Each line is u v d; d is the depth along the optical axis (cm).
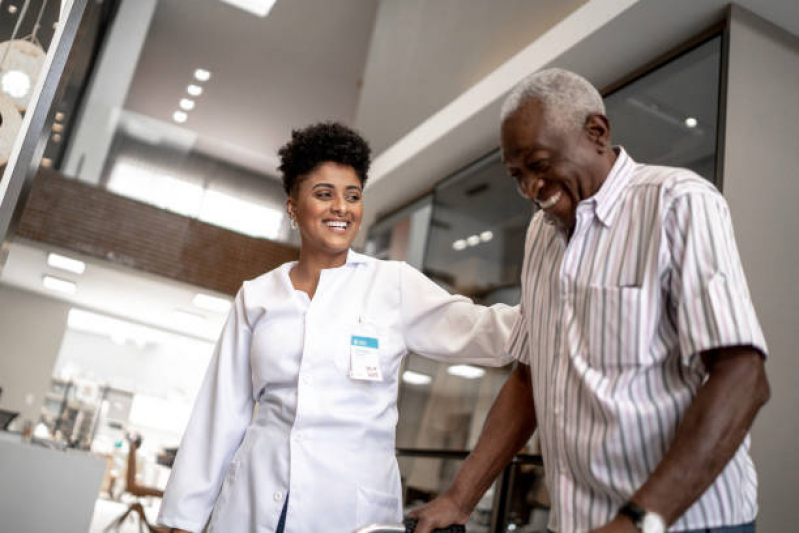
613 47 355
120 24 847
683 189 119
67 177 752
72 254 750
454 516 141
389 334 181
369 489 168
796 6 307
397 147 552
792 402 268
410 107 579
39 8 244
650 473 117
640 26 337
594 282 125
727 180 291
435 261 518
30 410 1035
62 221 741
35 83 237
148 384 1454
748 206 289
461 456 419
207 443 185
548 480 135
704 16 323
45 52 240
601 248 127
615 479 119
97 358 1451
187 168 802
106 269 780
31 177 234
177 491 180
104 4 838
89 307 1070
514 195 444
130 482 800
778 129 307
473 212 484
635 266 122
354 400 173
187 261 779
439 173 535
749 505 119
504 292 425
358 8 883
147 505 1077
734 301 109
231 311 193
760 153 300
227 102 884
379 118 634
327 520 164
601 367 122
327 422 169
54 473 409
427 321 188
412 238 565
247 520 169
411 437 480
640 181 127
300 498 164
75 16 246
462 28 532
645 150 343
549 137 123
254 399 189
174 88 871
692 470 104
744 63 310
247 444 178
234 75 894
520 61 409
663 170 127
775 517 254
